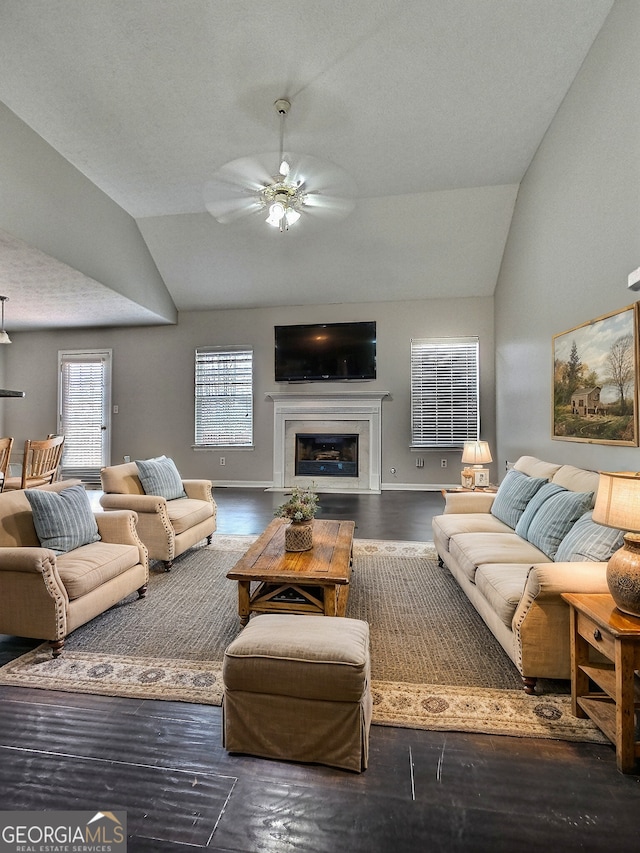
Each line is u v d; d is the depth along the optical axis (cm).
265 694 151
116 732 166
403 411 670
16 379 754
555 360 380
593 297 316
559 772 147
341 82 335
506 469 568
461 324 653
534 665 186
